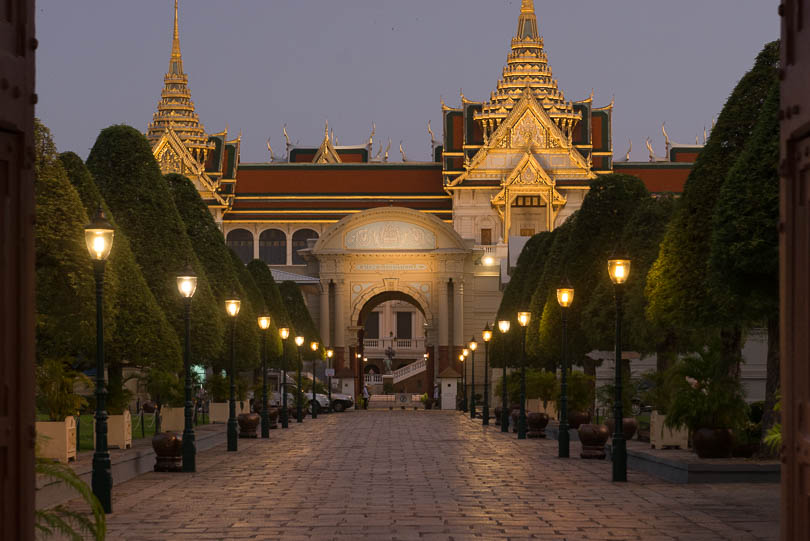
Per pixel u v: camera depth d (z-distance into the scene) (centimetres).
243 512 1925
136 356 3294
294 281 9962
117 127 4069
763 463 2381
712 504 2005
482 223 12012
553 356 4975
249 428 4644
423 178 12706
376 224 10631
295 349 8150
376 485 2448
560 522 1772
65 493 2034
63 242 2689
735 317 2508
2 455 736
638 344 3816
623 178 4703
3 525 733
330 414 8438
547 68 12756
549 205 11675
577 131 12294
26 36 749
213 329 4181
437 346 10550
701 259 2759
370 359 13325
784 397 797
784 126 792
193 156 12750
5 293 741
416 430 5512
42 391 2439
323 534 1634
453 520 1802
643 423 3909
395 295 11056
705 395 2517
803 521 773
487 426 6050
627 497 2155
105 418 1948
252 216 12581
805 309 768
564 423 3412
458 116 12425
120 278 3294
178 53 13788
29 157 755
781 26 803
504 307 7212
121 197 4003
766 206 2220
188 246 4159
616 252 2570
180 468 2831
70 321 2756
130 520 1812
